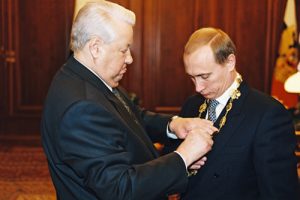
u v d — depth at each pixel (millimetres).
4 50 5000
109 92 1354
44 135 1331
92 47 1273
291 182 1344
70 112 1198
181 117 1674
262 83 5035
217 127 1453
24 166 4340
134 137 1313
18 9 4965
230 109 1450
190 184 1475
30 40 5020
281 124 1382
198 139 1305
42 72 5070
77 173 1213
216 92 1443
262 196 1359
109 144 1198
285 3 4871
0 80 5047
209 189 1436
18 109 5121
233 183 1414
